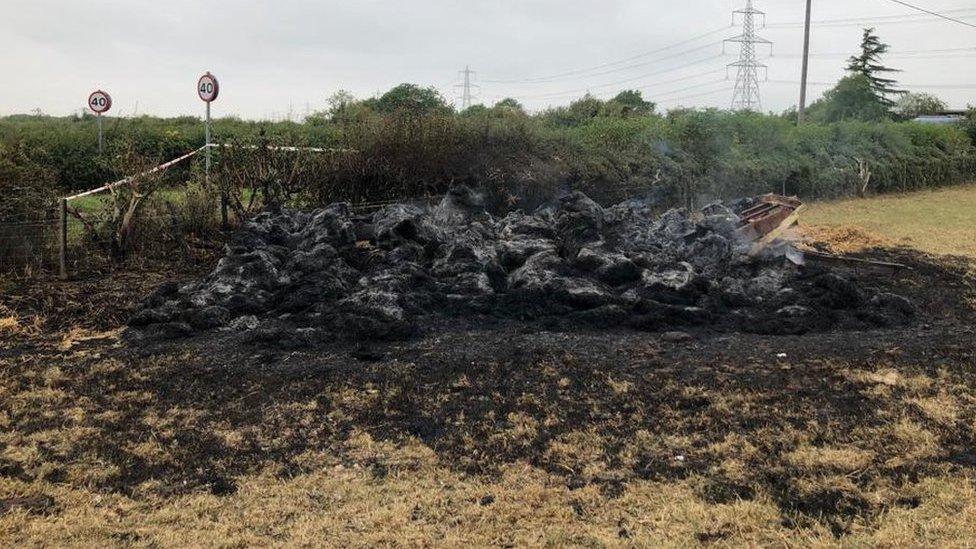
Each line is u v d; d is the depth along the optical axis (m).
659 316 7.41
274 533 3.88
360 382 5.89
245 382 5.88
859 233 13.85
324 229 8.73
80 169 14.02
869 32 49.97
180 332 7.00
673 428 5.18
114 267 9.52
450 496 4.26
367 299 7.38
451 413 5.38
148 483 4.38
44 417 5.27
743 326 7.45
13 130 15.09
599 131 16.66
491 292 7.87
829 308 7.97
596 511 4.11
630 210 10.38
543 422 5.25
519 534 3.88
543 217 9.92
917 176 23.86
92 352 6.62
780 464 4.66
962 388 5.95
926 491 4.30
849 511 4.10
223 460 4.68
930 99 52.56
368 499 4.23
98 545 3.74
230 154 11.09
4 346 6.75
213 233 10.88
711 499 4.23
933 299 9.04
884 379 6.10
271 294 7.74
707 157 17.50
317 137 15.89
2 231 9.02
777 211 9.55
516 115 15.88
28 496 4.22
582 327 7.32
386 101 20.70
